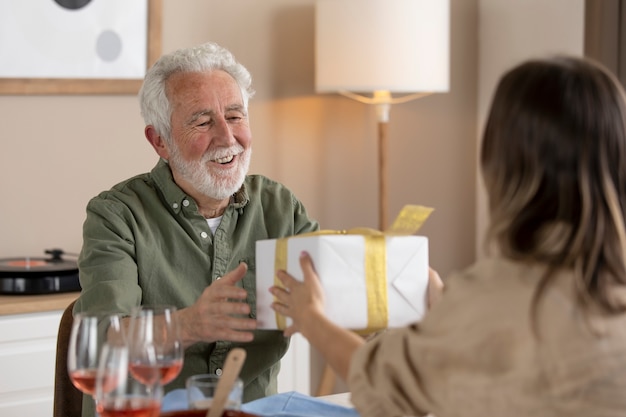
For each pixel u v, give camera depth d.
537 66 1.34
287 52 4.08
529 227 1.31
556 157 1.29
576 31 4.09
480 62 4.55
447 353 1.33
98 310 2.11
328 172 4.21
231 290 1.84
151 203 2.34
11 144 3.50
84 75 3.61
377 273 1.71
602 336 1.25
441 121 4.49
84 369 1.52
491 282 1.32
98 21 3.62
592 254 1.27
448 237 4.55
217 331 1.85
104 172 3.69
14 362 2.95
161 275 2.28
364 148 4.29
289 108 4.10
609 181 1.29
